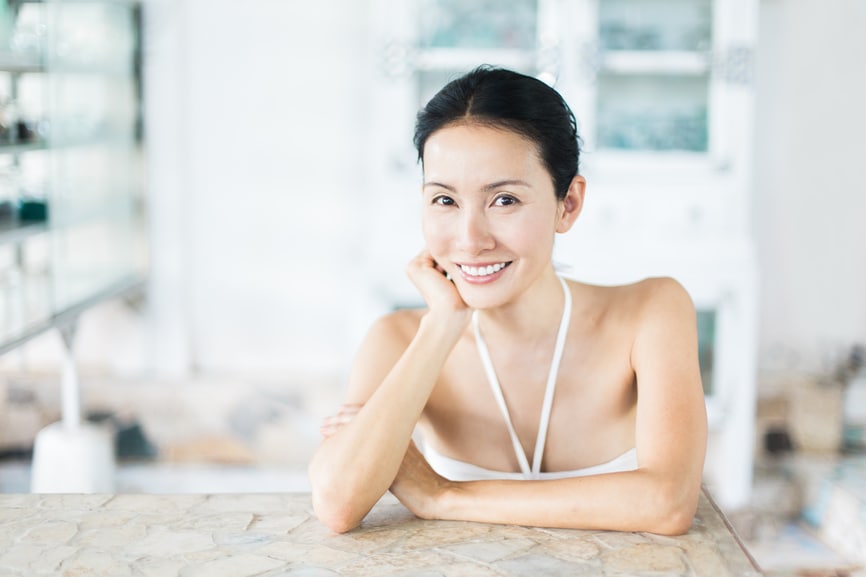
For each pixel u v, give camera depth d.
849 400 3.68
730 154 3.47
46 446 3.28
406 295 3.48
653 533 1.17
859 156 3.79
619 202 3.50
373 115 3.78
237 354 3.95
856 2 3.72
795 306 3.88
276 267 3.91
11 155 3.00
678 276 3.45
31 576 1.04
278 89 3.82
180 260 3.81
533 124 1.21
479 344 1.41
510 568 1.06
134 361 3.86
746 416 3.46
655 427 1.29
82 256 3.31
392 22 3.46
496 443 1.44
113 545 1.12
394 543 1.14
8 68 2.82
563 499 1.18
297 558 1.09
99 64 3.41
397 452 1.22
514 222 1.23
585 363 1.41
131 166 3.75
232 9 3.77
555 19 3.46
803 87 3.78
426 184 1.25
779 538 3.21
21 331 2.88
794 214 3.84
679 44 3.49
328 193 3.88
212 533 1.16
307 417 3.76
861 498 3.13
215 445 3.75
